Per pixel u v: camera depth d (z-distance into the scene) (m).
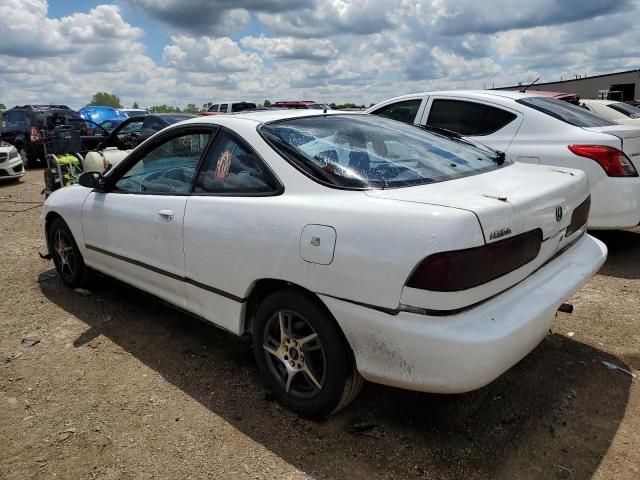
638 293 4.23
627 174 4.76
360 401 2.84
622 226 4.84
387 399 2.85
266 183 2.76
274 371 2.81
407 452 2.43
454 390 2.13
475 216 2.10
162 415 2.77
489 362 2.08
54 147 7.76
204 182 3.11
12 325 3.92
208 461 2.42
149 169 3.58
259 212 2.67
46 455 2.49
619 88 34.28
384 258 2.16
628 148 4.79
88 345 3.58
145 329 3.81
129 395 2.96
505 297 2.29
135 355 3.43
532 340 2.29
